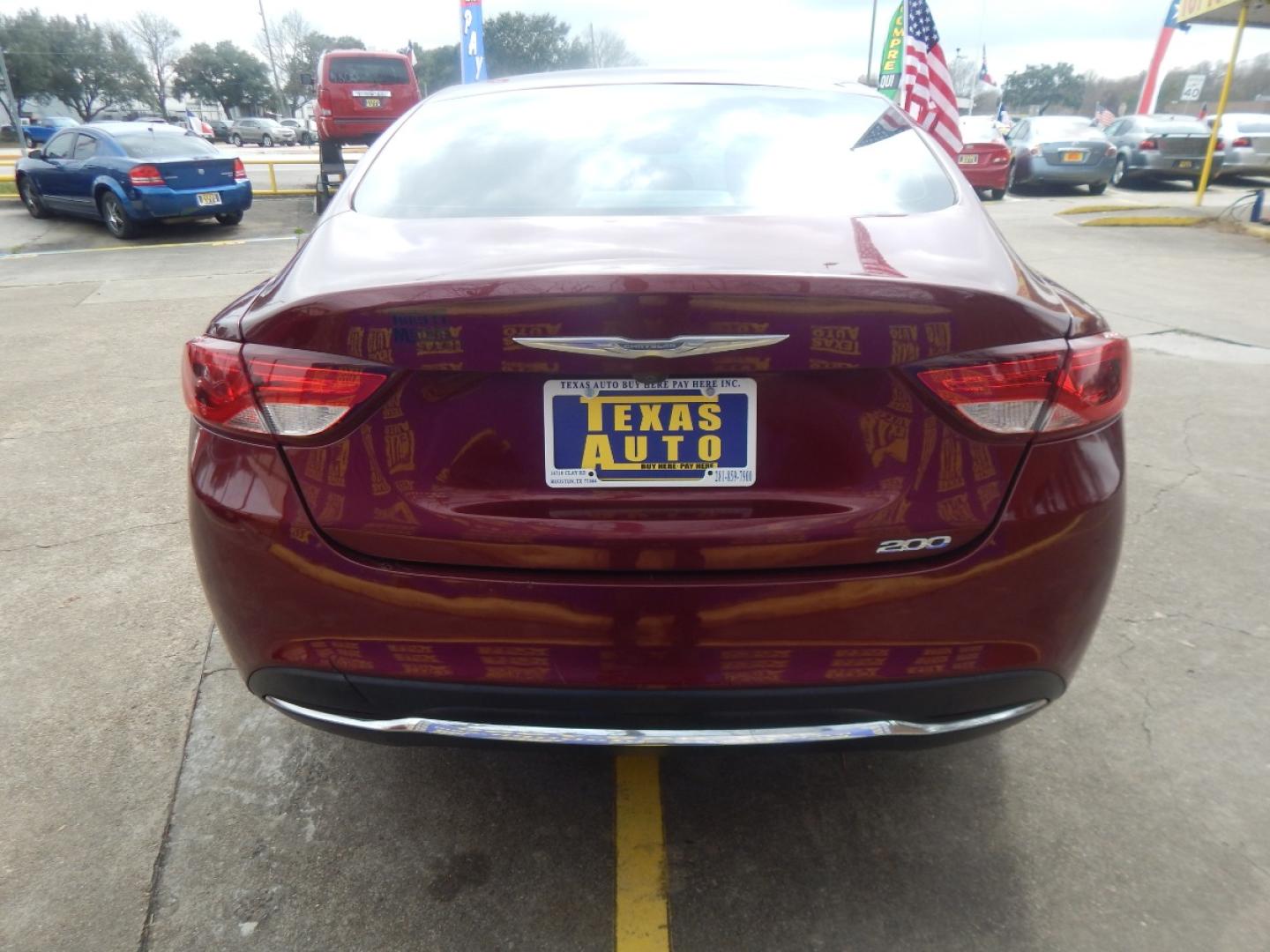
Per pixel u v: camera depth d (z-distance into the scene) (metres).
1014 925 1.87
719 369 1.53
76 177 12.63
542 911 1.91
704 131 2.34
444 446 1.60
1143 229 11.88
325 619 1.66
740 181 2.12
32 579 3.24
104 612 3.03
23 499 3.90
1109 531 1.67
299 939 1.85
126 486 4.05
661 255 1.67
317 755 2.37
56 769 2.31
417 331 1.53
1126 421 4.64
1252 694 2.57
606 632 1.61
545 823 2.14
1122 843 2.07
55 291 8.73
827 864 2.02
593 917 1.90
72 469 4.23
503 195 2.10
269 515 1.65
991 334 1.56
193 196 12.41
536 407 1.57
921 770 2.30
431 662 1.65
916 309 1.52
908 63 8.42
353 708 1.73
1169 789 2.23
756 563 1.59
